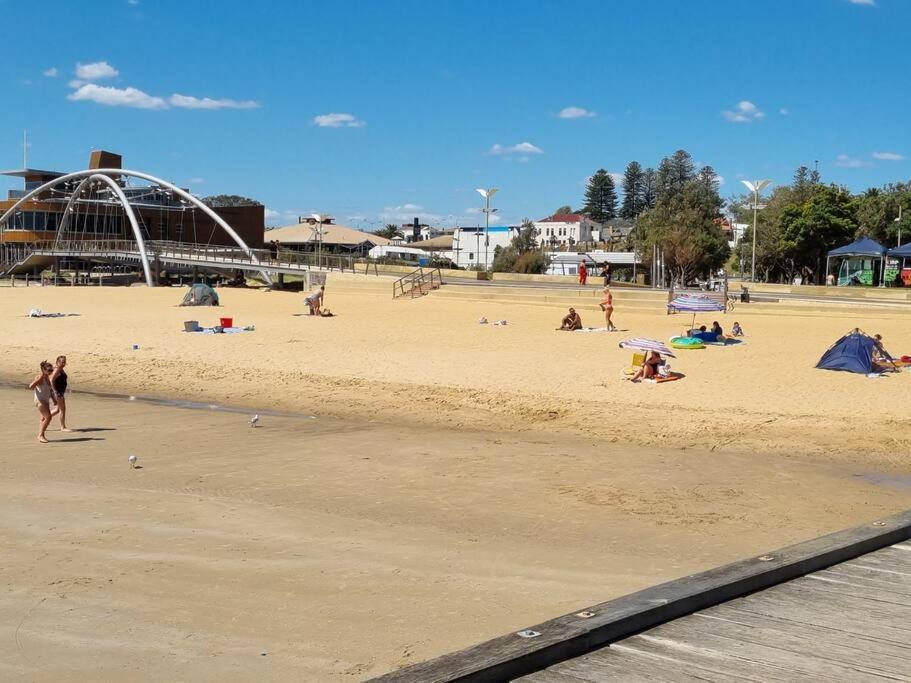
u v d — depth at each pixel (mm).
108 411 20969
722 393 22750
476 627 7621
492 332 37375
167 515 11516
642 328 38125
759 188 60625
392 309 48469
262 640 7367
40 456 15602
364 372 27016
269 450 16312
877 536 6555
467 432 18594
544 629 4555
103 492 12836
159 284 81938
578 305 46312
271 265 70125
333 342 34469
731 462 15633
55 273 94375
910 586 5656
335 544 10258
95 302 57688
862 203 92438
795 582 5758
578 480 14000
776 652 4562
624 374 25828
